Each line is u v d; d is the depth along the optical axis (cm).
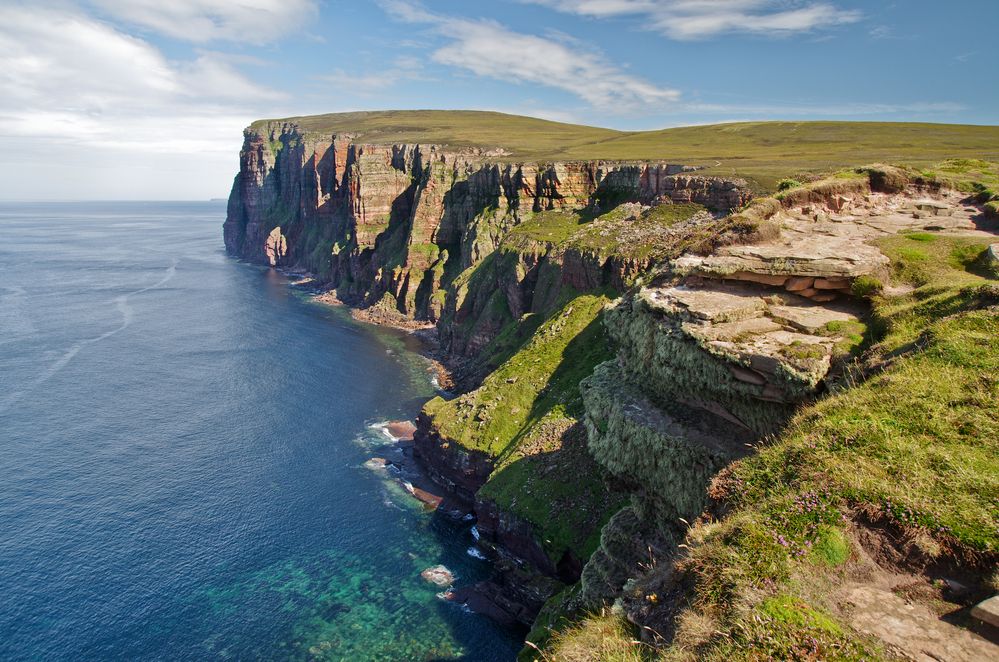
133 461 8062
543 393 7800
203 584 5772
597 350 7906
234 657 4953
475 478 7294
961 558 1349
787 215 3462
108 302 18625
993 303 2145
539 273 11875
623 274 9050
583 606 3241
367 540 6531
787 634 1276
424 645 5109
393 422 9581
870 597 1345
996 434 1608
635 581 1980
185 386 11050
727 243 3066
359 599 5631
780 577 1441
